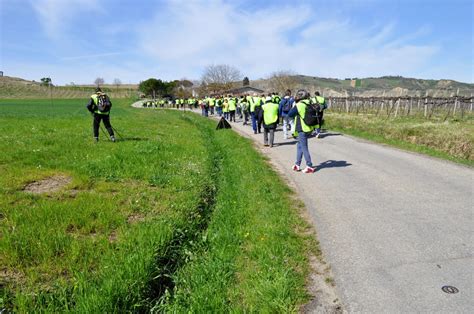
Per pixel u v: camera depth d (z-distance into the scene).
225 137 16.59
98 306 3.22
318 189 7.54
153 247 4.39
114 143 12.09
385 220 5.66
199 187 7.47
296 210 6.29
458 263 4.23
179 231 5.09
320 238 5.05
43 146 10.96
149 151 10.81
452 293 3.64
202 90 93.75
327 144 13.64
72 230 4.97
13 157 9.12
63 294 3.45
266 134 13.86
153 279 3.95
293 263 4.32
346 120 21.75
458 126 16.59
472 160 10.28
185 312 3.47
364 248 4.70
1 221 5.08
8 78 133.38
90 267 4.00
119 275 3.67
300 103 8.87
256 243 4.87
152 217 5.53
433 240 4.88
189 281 4.10
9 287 3.55
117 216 5.39
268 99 18.06
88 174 7.91
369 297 3.62
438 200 6.57
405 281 3.89
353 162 10.20
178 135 16.25
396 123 19.52
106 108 12.27
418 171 8.92
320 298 3.65
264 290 3.69
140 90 120.38
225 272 4.21
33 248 4.28
